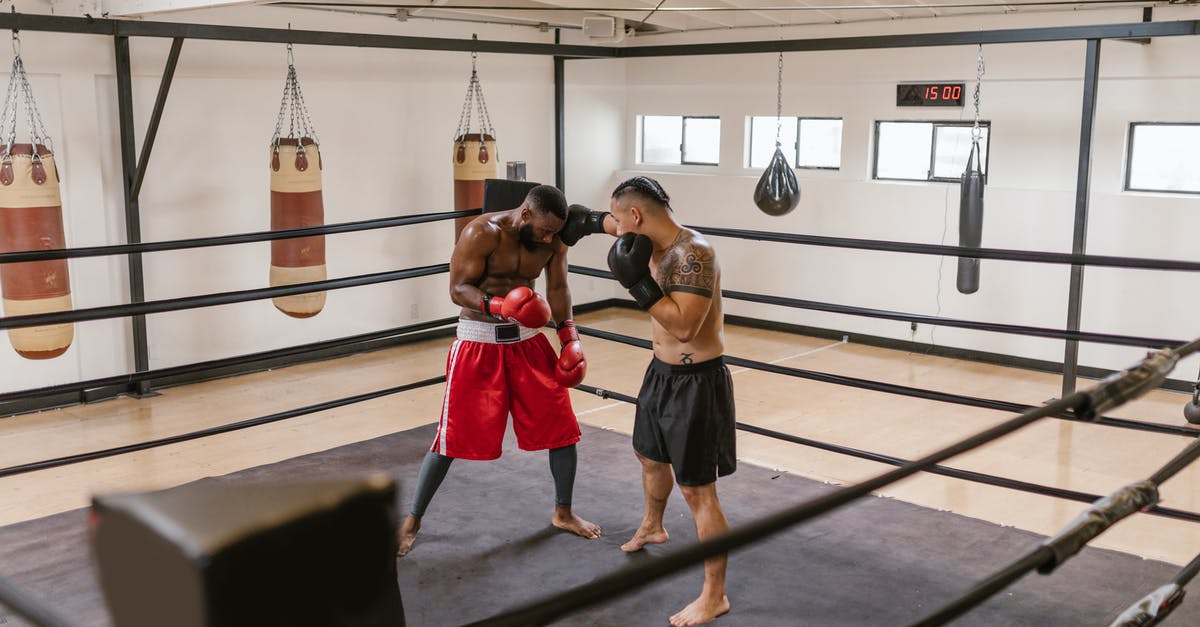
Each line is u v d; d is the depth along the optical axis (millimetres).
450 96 7223
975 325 2939
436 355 6914
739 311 8102
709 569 2674
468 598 2830
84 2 4977
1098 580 2945
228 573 283
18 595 595
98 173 5523
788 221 7684
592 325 8039
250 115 6148
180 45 5051
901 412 5539
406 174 7059
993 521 3836
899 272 7148
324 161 6566
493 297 2988
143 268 5773
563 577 2969
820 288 7586
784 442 4910
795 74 7477
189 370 2961
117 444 4840
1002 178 6684
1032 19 6266
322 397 5754
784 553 3131
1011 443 4961
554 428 3186
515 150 7781
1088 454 4789
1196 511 3965
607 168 8594
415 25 6859
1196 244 5910
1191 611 2725
